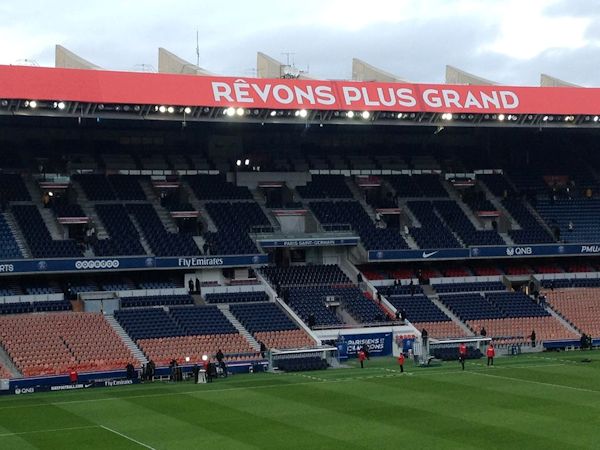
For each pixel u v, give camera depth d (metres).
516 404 64.81
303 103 97.38
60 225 98.06
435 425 58.06
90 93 89.88
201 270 99.75
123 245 97.25
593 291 108.69
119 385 78.06
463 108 102.56
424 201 115.44
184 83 94.12
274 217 108.31
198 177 111.00
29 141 108.81
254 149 117.62
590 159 127.56
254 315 94.25
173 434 56.50
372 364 87.94
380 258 104.25
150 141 113.88
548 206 118.12
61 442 54.84
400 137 123.94
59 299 91.69
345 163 119.19
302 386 74.38
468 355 90.44
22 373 78.19
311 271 104.75
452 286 106.62
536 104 105.31
